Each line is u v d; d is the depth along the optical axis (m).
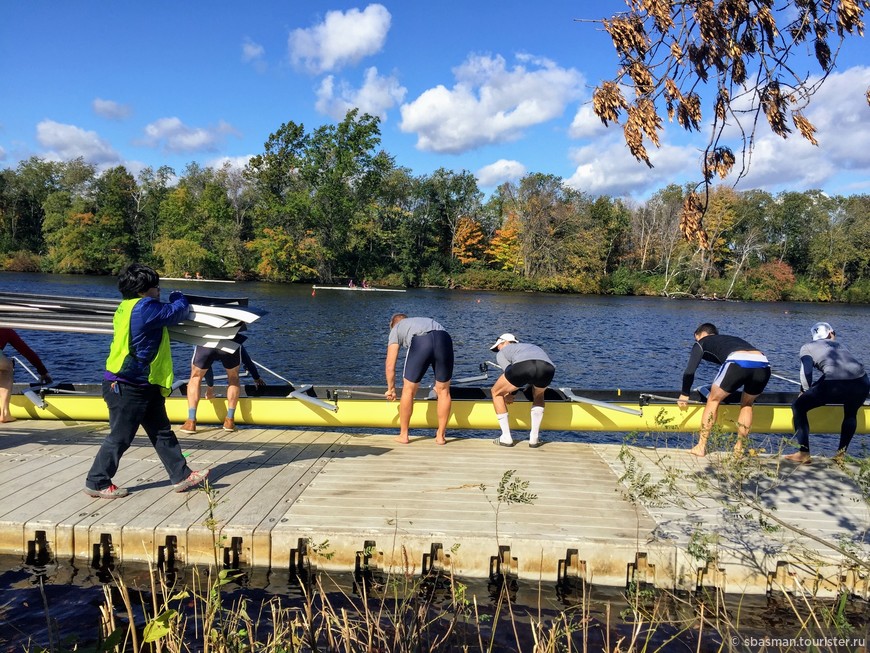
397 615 2.97
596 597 3.48
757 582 3.55
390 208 64.00
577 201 62.94
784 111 2.67
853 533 3.82
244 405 6.20
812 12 2.60
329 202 55.84
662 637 3.11
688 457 5.36
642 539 3.64
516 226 61.66
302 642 2.80
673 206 61.16
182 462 4.16
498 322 24.94
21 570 3.52
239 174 64.62
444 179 68.12
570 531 3.71
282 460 4.97
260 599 3.34
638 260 64.94
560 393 6.48
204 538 3.60
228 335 4.34
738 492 3.98
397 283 59.12
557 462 5.11
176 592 3.36
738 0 2.54
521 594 3.49
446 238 68.81
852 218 62.19
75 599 3.25
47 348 13.56
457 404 6.27
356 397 6.52
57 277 49.41
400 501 4.14
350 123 55.97
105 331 4.48
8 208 66.50
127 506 3.92
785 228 63.56
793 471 4.98
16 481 4.34
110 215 60.81
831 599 3.49
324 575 3.61
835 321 33.28
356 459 5.05
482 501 4.17
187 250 56.19
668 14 2.52
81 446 5.25
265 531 3.61
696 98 2.70
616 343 18.98
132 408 3.88
